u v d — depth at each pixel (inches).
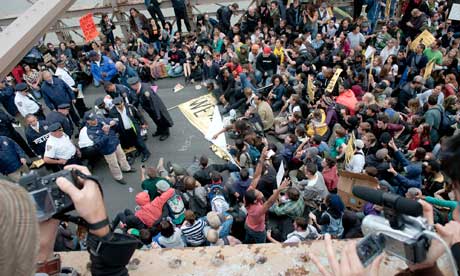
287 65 564.4
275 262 70.0
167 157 454.0
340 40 579.5
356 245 49.6
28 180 51.1
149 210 314.5
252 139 395.9
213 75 543.5
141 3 689.6
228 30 681.0
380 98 456.8
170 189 323.6
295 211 310.3
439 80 482.9
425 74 480.1
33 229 30.5
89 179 55.1
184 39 650.2
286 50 572.7
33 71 567.5
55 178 53.3
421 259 48.1
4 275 27.9
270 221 324.8
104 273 56.3
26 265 29.4
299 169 384.5
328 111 427.8
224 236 281.3
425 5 658.8
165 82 599.5
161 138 478.9
